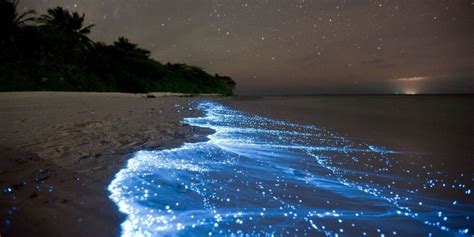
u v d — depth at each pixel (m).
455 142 6.34
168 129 5.57
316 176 3.18
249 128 6.67
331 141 5.67
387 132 7.70
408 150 5.19
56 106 10.02
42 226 1.71
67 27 29.20
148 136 4.73
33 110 8.20
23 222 1.74
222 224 1.89
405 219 2.20
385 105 28.59
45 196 2.13
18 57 22.53
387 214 2.27
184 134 5.14
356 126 8.77
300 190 2.68
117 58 35.47
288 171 3.30
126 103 13.62
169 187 2.50
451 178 3.43
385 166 3.87
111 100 15.54
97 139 4.25
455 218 2.28
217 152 3.95
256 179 2.91
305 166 3.58
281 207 2.24
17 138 4.02
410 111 18.66
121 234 1.68
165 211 2.02
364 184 3.01
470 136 7.36
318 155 4.27
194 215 1.99
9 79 19.62
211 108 13.16
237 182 2.77
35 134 4.38
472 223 2.20
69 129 4.99
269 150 4.37
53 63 24.44
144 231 1.73
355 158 4.25
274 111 13.55
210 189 2.53
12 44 22.73
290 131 6.68
